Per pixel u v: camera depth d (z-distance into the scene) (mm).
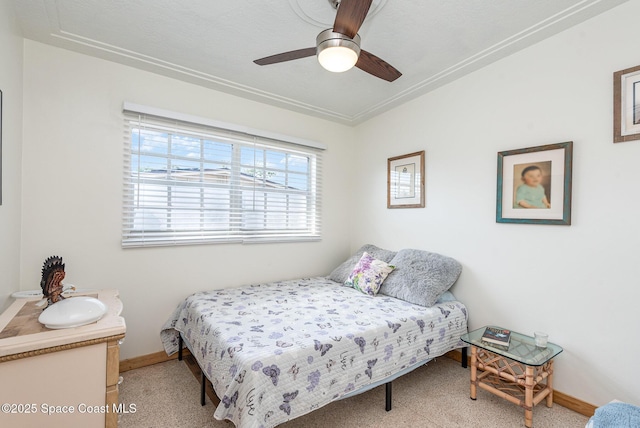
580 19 1749
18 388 1107
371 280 2562
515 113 2092
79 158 2090
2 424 1084
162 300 2402
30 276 1925
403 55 2131
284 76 2447
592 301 1724
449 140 2539
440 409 1787
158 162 2408
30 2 1613
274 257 3016
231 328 1736
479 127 2318
